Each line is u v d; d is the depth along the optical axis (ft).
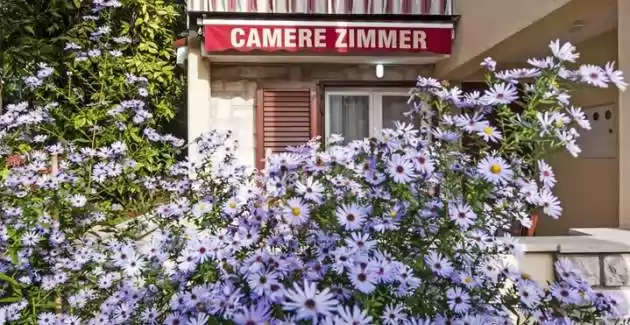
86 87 25.26
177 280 7.64
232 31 20.72
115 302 9.27
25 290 11.76
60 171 13.93
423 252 6.41
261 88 23.93
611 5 14.19
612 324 8.04
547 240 10.27
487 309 6.36
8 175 13.20
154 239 9.64
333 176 7.39
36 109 17.21
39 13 25.50
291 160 7.83
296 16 21.33
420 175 6.60
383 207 6.73
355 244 6.04
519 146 6.39
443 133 6.89
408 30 21.58
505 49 19.02
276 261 6.11
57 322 10.91
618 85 6.40
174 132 29.07
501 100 6.42
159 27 27.99
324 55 22.07
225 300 5.60
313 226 6.98
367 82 24.41
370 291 5.25
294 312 5.16
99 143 20.83
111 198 15.79
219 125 23.90
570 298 6.55
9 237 11.55
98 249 12.35
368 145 7.57
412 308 5.67
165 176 17.34
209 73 23.07
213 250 6.97
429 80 7.70
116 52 23.49
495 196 6.54
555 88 6.32
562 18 15.47
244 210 8.79
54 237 12.23
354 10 22.30
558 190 21.30
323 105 24.29
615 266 9.75
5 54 23.43
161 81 27.27
